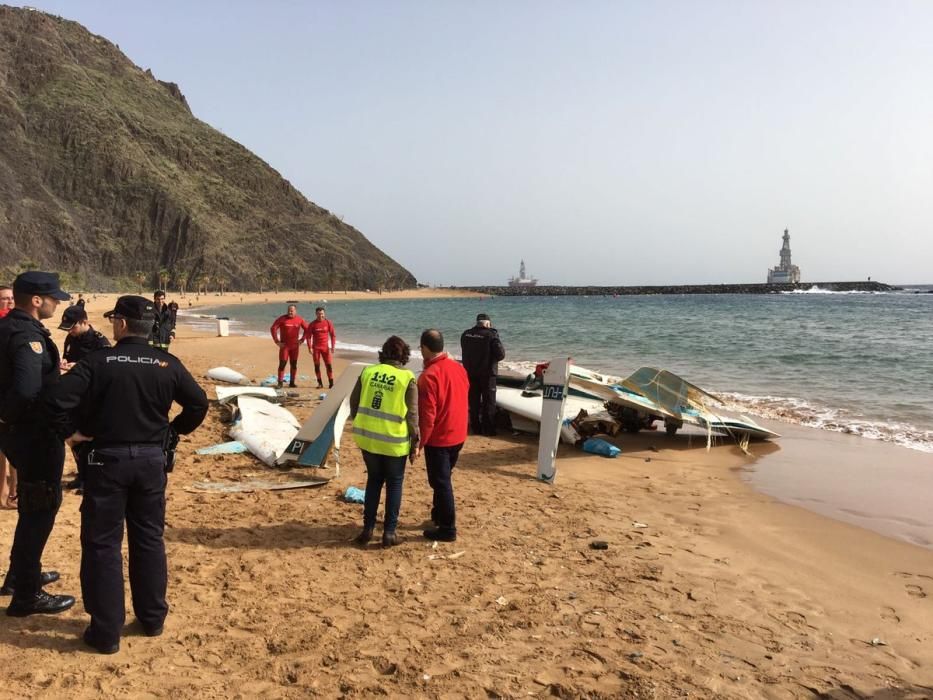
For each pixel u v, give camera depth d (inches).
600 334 1435.8
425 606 183.2
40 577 166.9
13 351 155.7
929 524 268.5
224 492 284.4
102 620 151.0
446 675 148.7
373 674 148.6
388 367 225.1
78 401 145.4
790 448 405.1
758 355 941.2
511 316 2588.6
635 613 183.8
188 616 172.1
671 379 425.7
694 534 253.3
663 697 143.9
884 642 174.1
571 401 451.2
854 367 799.7
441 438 229.0
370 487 227.5
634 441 422.3
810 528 262.1
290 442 339.6
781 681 152.9
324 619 173.3
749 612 188.1
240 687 141.4
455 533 235.5
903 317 2240.4
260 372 725.9
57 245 7785.4
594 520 264.4
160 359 155.7
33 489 161.3
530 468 347.3
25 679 139.6
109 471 149.1
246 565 206.7
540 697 142.2
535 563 217.0
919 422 481.1
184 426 165.3
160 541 161.0
